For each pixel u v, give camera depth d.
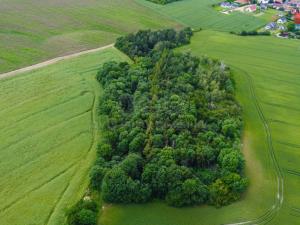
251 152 134.88
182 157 119.88
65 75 175.25
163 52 183.25
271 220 109.88
